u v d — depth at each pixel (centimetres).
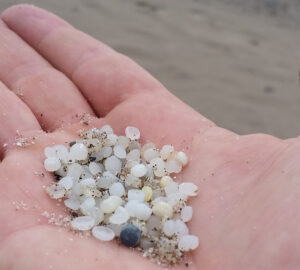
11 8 11
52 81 10
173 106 9
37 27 11
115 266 6
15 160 8
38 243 6
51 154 8
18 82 10
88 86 10
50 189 7
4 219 6
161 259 6
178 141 9
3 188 7
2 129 8
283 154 7
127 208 7
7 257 6
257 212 6
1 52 10
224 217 7
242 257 6
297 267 6
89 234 7
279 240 6
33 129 9
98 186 8
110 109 10
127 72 10
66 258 6
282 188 6
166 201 7
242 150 8
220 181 7
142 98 10
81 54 10
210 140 8
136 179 8
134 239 7
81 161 8
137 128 9
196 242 7
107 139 8
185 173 8
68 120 9
